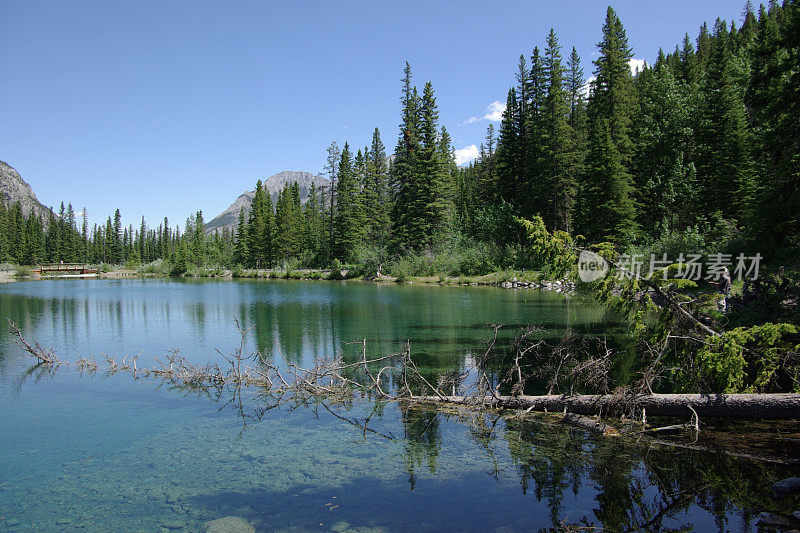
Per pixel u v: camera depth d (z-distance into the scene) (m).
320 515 4.45
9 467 5.77
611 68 42.97
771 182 16.12
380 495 4.87
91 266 94.94
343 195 60.47
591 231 33.62
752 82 16.17
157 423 7.43
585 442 6.33
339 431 6.99
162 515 4.52
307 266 67.88
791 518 4.22
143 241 124.50
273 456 6.03
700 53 57.97
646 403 6.95
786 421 6.86
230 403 8.57
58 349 13.68
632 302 8.27
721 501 4.59
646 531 4.07
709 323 8.76
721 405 6.65
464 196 69.88
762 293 10.70
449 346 13.46
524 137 48.19
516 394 8.00
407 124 55.09
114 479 5.40
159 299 29.42
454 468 5.55
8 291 37.25
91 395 9.11
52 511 4.66
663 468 5.41
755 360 7.22
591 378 7.54
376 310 22.23
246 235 79.19
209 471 5.58
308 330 16.50
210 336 15.56
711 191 31.16
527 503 4.64
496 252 43.38
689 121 36.59
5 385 9.86
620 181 32.25
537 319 18.09
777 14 49.12
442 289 35.62
